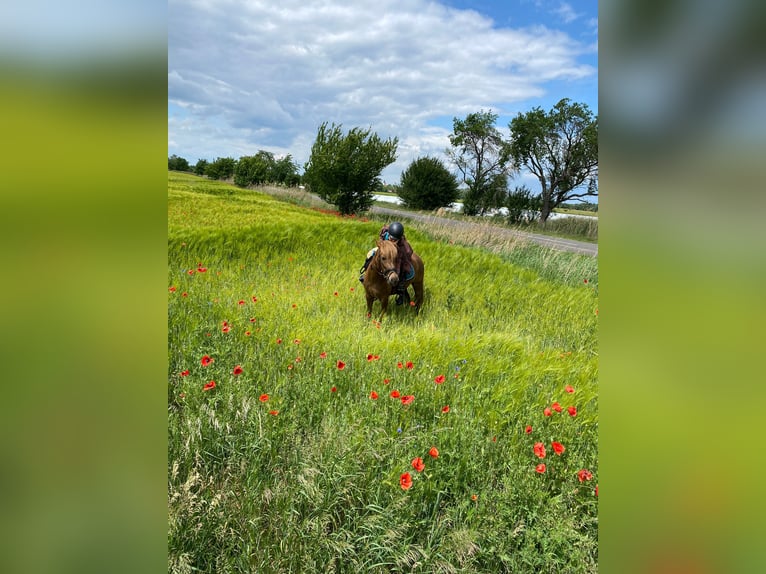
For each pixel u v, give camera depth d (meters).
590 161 26.80
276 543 2.18
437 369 4.00
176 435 2.70
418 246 10.69
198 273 7.55
